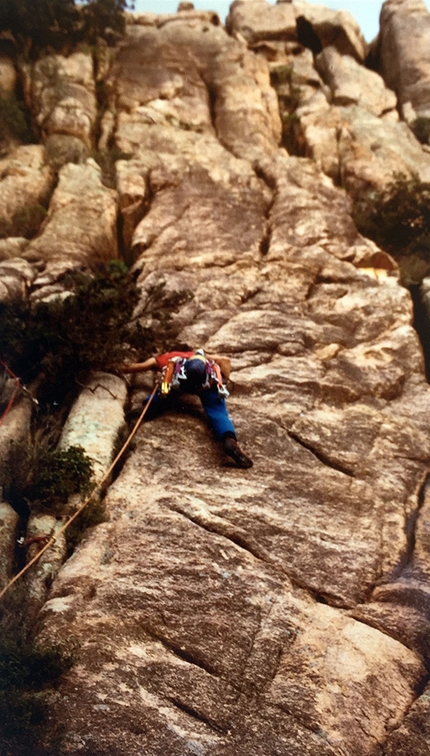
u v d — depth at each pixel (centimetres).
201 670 532
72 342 790
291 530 654
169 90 1457
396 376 879
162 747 483
